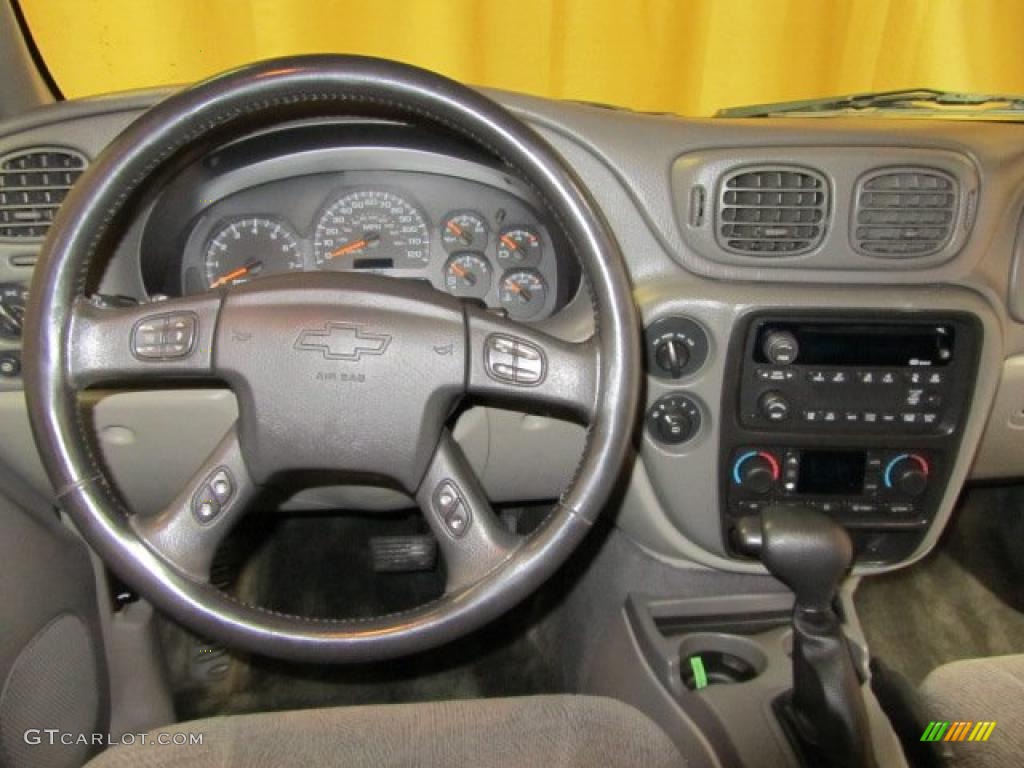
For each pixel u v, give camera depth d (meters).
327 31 1.57
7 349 1.03
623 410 0.80
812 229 1.04
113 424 1.06
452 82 0.77
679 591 1.33
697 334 1.07
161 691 1.37
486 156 1.04
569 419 1.08
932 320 1.06
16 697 0.96
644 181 1.02
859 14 1.78
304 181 1.07
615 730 0.84
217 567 1.49
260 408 0.82
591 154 1.02
